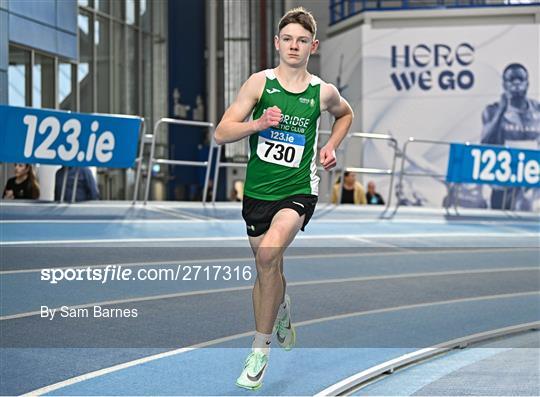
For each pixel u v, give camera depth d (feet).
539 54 230.48
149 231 100.83
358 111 237.04
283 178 44.21
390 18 237.66
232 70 272.10
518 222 143.84
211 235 100.78
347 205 147.33
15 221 101.91
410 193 234.17
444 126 232.94
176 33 269.44
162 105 245.65
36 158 108.27
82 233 95.96
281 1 274.57
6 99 158.61
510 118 231.91
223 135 42.75
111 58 209.15
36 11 168.86
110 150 113.29
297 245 98.53
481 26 231.71
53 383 44.78
